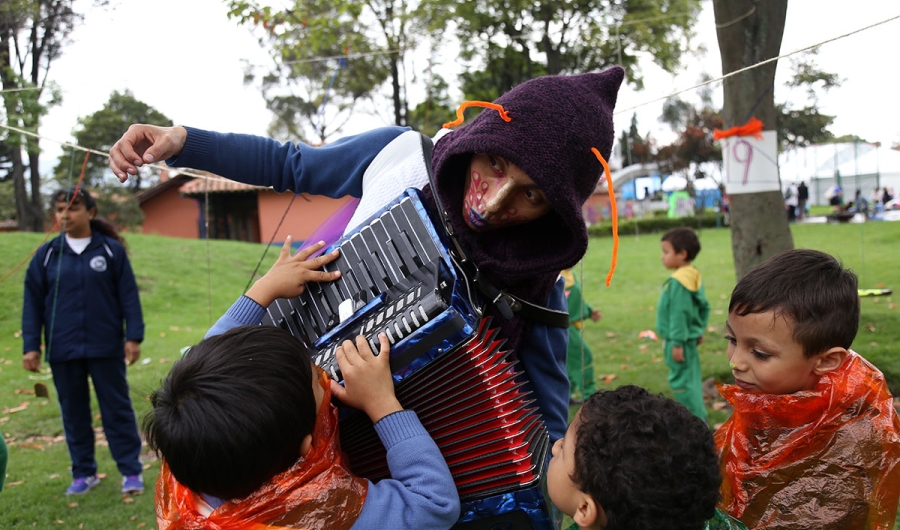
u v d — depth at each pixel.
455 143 1.69
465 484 1.58
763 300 1.66
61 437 5.83
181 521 1.49
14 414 6.39
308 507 1.42
